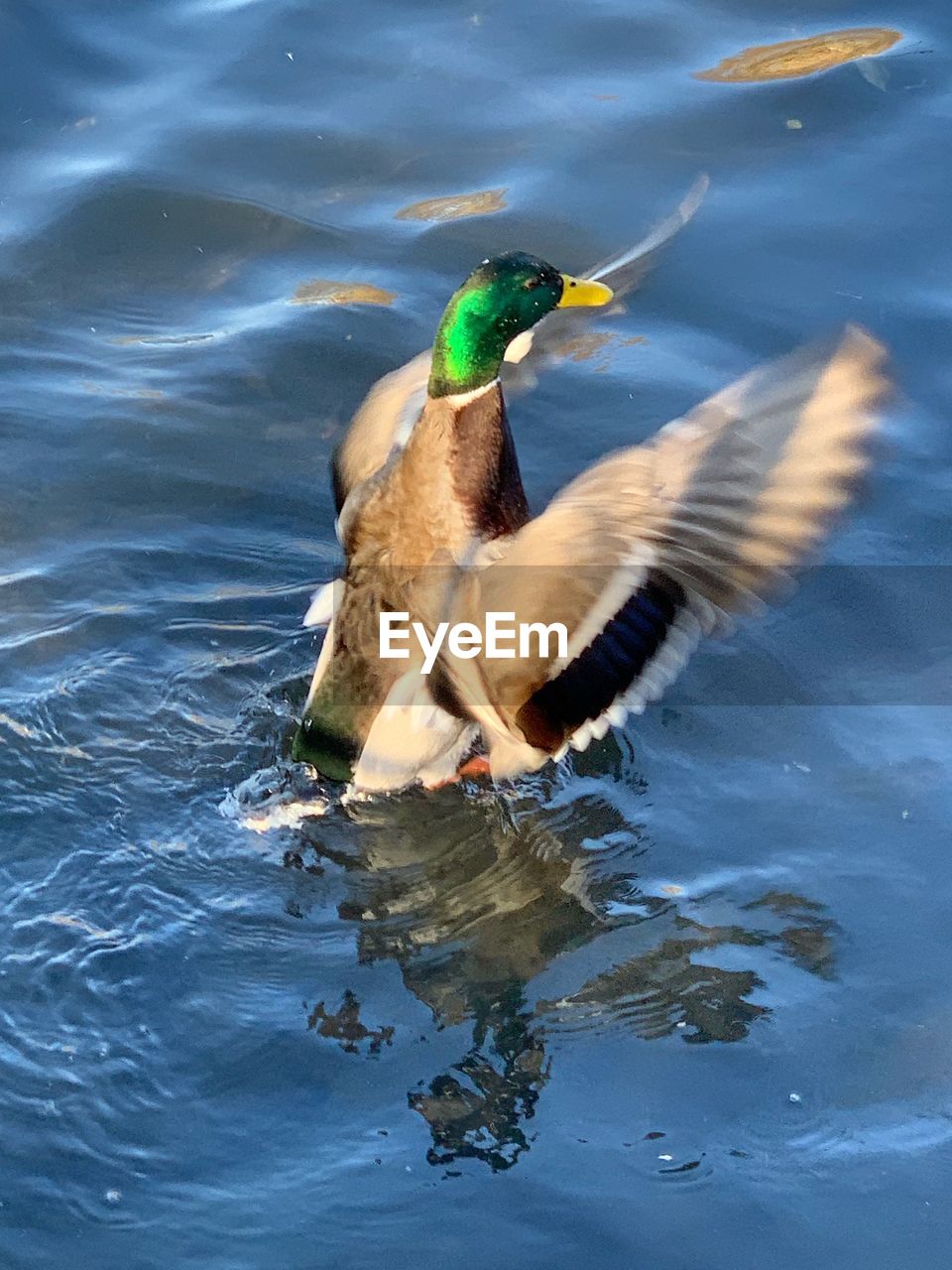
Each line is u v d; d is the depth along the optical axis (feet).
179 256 10.22
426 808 8.18
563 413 9.53
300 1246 6.98
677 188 10.46
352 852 8.04
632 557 7.28
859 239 10.23
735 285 10.03
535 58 11.21
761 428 7.11
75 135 10.73
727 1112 7.29
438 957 7.70
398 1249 6.98
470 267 10.11
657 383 9.62
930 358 9.69
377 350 9.79
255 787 8.21
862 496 6.98
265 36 11.32
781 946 7.73
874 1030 7.49
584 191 10.45
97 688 8.50
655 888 7.91
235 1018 7.50
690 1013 7.54
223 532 9.12
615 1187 7.11
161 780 8.22
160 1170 7.15
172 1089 7.33
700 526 7.15
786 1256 6.97
